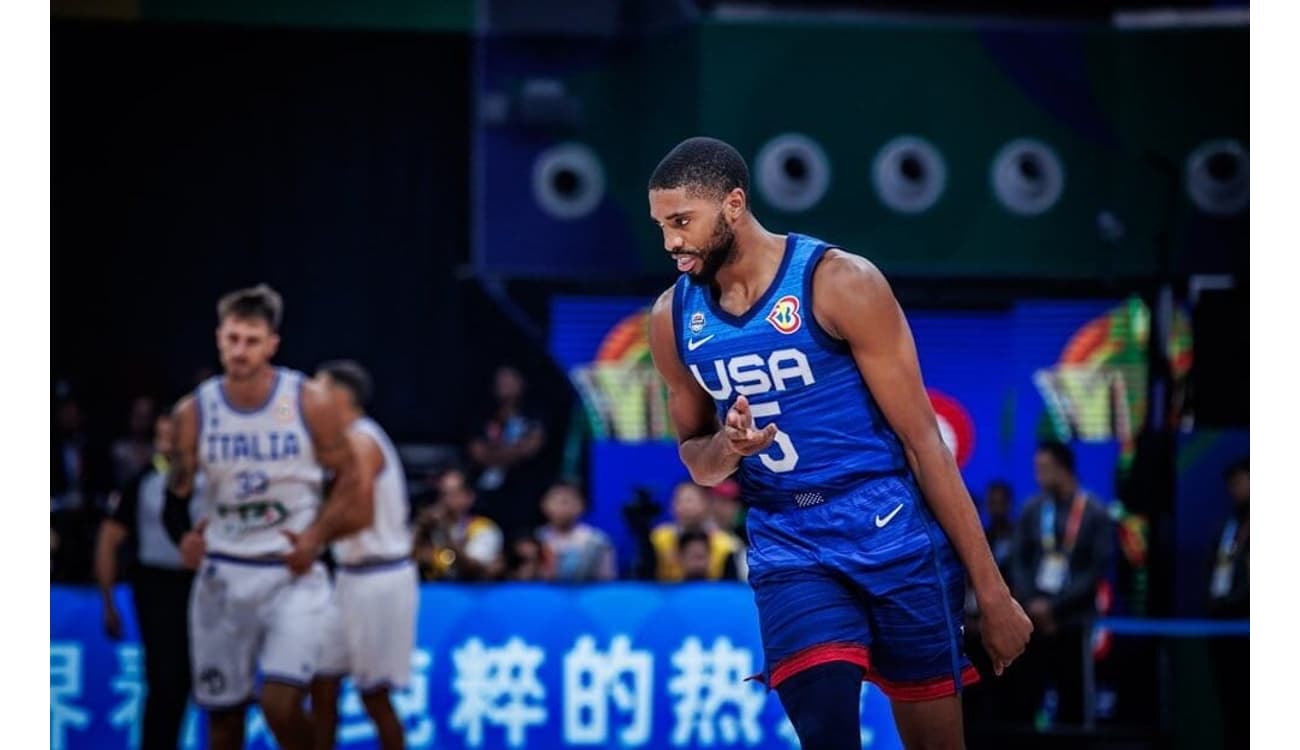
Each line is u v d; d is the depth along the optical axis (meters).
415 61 22.05
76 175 21.59
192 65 21.70
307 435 12.10
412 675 13.91
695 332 7.33
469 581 15.55
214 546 12.23
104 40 21.45
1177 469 19.48
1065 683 15.78
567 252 21.86
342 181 22.08
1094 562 15.95
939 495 7.20
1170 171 21.41
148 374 21.70
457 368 22.23
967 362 21.75
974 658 15.85
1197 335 20.64
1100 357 21.56
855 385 7.20
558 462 21.66
